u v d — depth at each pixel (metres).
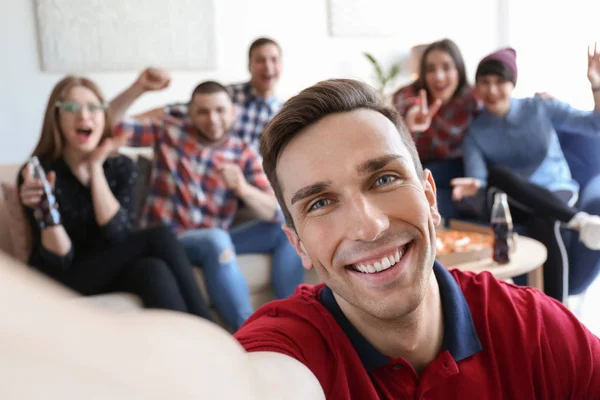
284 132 0.77
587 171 3.54
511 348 0.86
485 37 5.57
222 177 2.94
